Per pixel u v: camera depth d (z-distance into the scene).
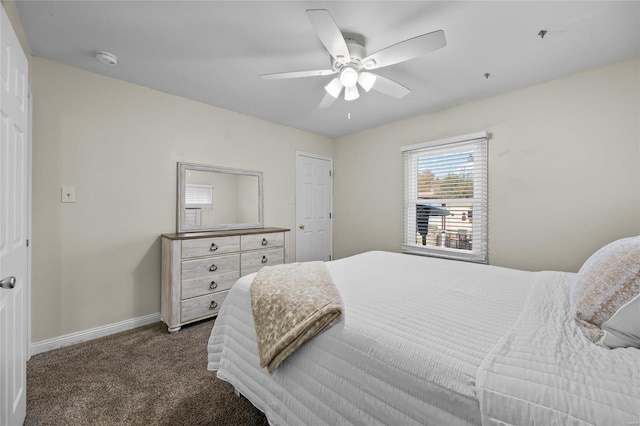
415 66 2.14
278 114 3.29
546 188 2.41
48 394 1.57
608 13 1.56
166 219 2.70
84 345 2.15
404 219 3.44
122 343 2.19
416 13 1.57
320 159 4.16
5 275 1.11
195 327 2.50
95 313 2.30
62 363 1.89
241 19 1.64
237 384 1.27
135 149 2.51
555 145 2.36
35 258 2.04
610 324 0.81
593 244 2.21
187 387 1.64
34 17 1.62
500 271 1.78
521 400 0.62
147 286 2.59
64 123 2.15
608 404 0.57
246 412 1.44
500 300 1.23
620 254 0.94
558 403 0.59
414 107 3.02
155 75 2.34
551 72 2.24
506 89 2.56
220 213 3.08
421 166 3.31
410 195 3.41
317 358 0.96
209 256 2.58
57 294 2.12
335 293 1.21
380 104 2.95
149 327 2.51
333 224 4.33
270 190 3.56
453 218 3.04
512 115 2.59
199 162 2.92
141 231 2.55
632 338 0.78
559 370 0.67
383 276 1.65
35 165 2.04
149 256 2.60
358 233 3.98
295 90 2.63
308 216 4.00
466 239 2.95
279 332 1.05
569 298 1.21
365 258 2.23
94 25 1.70
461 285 1.46
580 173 2.25
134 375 1.76
